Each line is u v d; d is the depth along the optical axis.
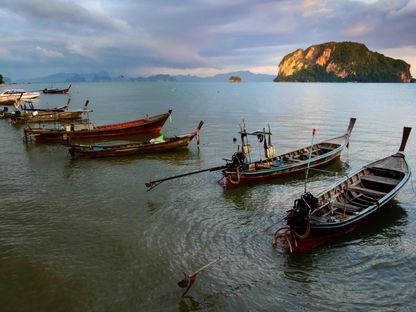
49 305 13.30
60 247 17.17
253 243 17.52
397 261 15.98
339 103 100.44
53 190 24.92
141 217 20.41
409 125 54.25
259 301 13.52
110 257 16.31
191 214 20.81
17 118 58.09
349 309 13.09
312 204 16.67
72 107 90.31
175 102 108.44
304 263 15.90
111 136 46.00
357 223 18.20
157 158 33.97
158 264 15.76
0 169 30.39
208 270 15.33
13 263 15.83
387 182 21.45
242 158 25.62
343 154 35.12
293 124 56.72
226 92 187.38
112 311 13.02
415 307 13.14
